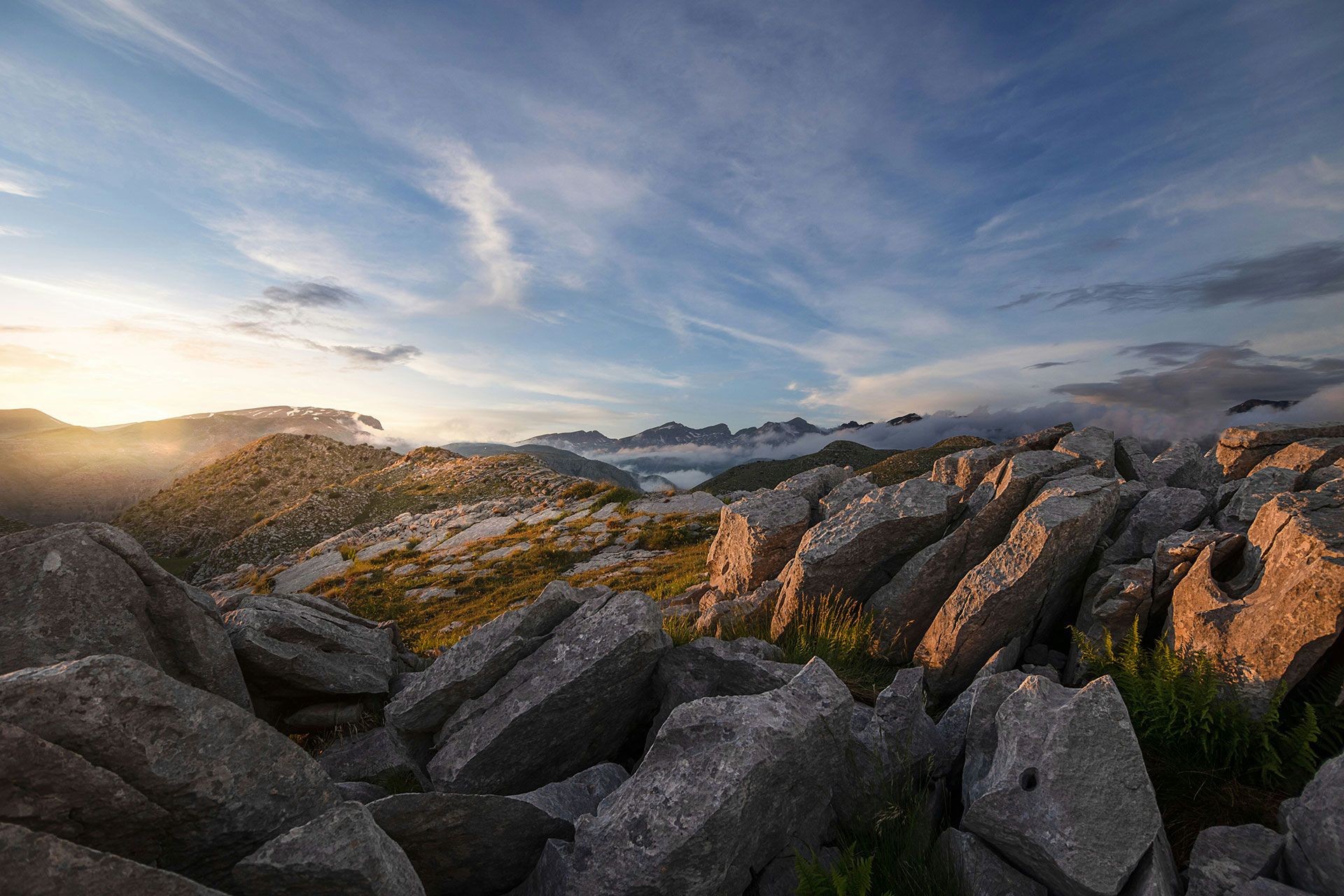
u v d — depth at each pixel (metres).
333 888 3.94
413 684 8.26
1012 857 4.97
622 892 4.61
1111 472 11.66
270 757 4.80
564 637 7.75
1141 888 4.39
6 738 3.76
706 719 5.51
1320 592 5.69
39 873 3.12
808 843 5.68
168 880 3.40
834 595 10.41
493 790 7.06
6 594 6.35
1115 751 4.99
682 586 20.53
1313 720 5.48
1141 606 8.05
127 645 6.73
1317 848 4.46
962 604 8.59
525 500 55.56
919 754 6.24
